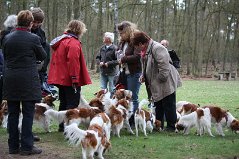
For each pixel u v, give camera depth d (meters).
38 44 6.03
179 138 7.32
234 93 16.09
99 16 29.31
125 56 7.68
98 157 5.92
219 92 16.55
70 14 24.02
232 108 11.25
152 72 7.60
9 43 5.93
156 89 7.59
